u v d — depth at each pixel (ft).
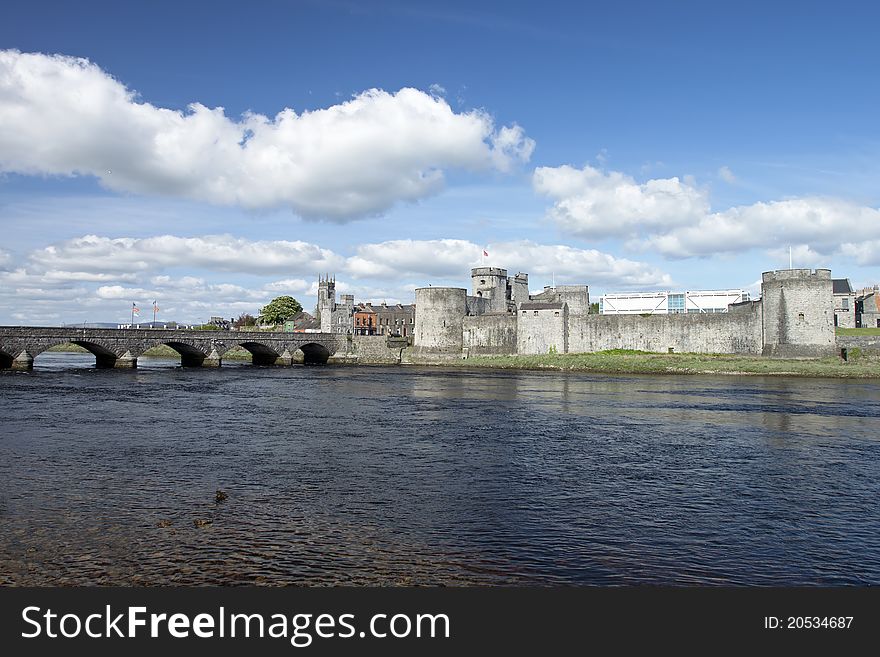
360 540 53.47
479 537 54.70
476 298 374.43
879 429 112.16
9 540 51.93
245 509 61.21
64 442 93.09
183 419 118.73
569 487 71.31
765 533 56.59
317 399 157.79
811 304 267.59
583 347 321.11
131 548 50.78
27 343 217.15
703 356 285.43
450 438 101.60
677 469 80.59
